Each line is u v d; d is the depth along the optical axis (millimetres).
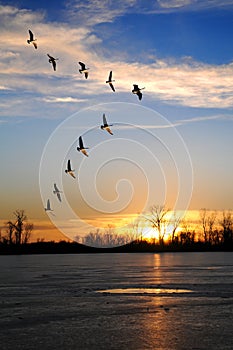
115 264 73000
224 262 75438
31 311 25844
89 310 26078
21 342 18781
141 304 28125
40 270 59812
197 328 21188
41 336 19781
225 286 37438
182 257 100688
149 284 39312
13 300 30266
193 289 35500
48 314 24891
